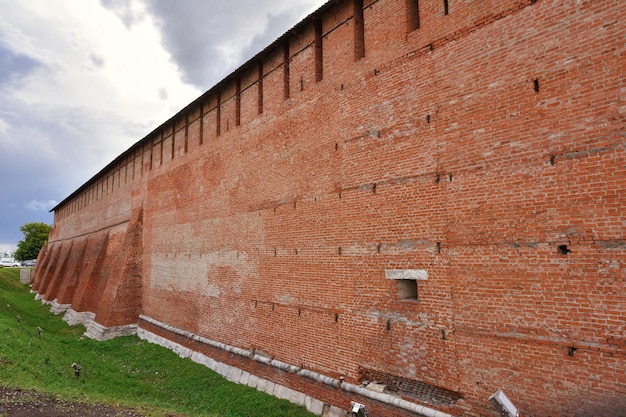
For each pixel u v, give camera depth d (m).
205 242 18.94
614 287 6.90
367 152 11.30
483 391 8.35
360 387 10.62
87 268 33.28
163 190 23.86
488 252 8.54
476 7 9.20
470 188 8.96
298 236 13.38
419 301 9.66
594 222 7.20
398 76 10.71
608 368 6.86
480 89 8.98
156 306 23.11
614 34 7.20
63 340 23.78
